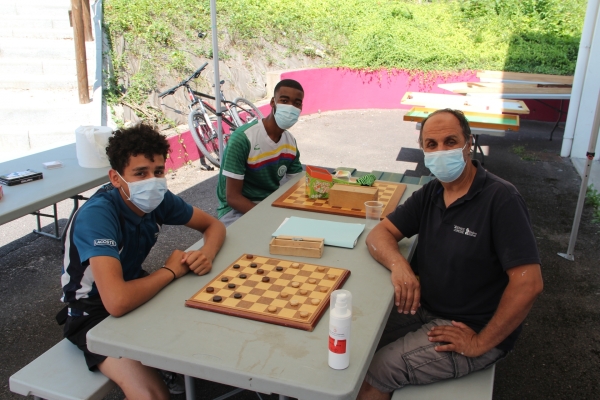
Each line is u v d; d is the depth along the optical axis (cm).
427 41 1124
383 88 1080
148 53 813
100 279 193
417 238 257
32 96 695
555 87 806
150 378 205
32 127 639
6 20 799
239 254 241
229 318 185
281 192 335
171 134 694
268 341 171
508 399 280
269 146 346
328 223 275
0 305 358
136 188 214
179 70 829
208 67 873
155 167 219
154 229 242
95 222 208
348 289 207
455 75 1058
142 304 196
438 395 204
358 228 268
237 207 338
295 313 185
